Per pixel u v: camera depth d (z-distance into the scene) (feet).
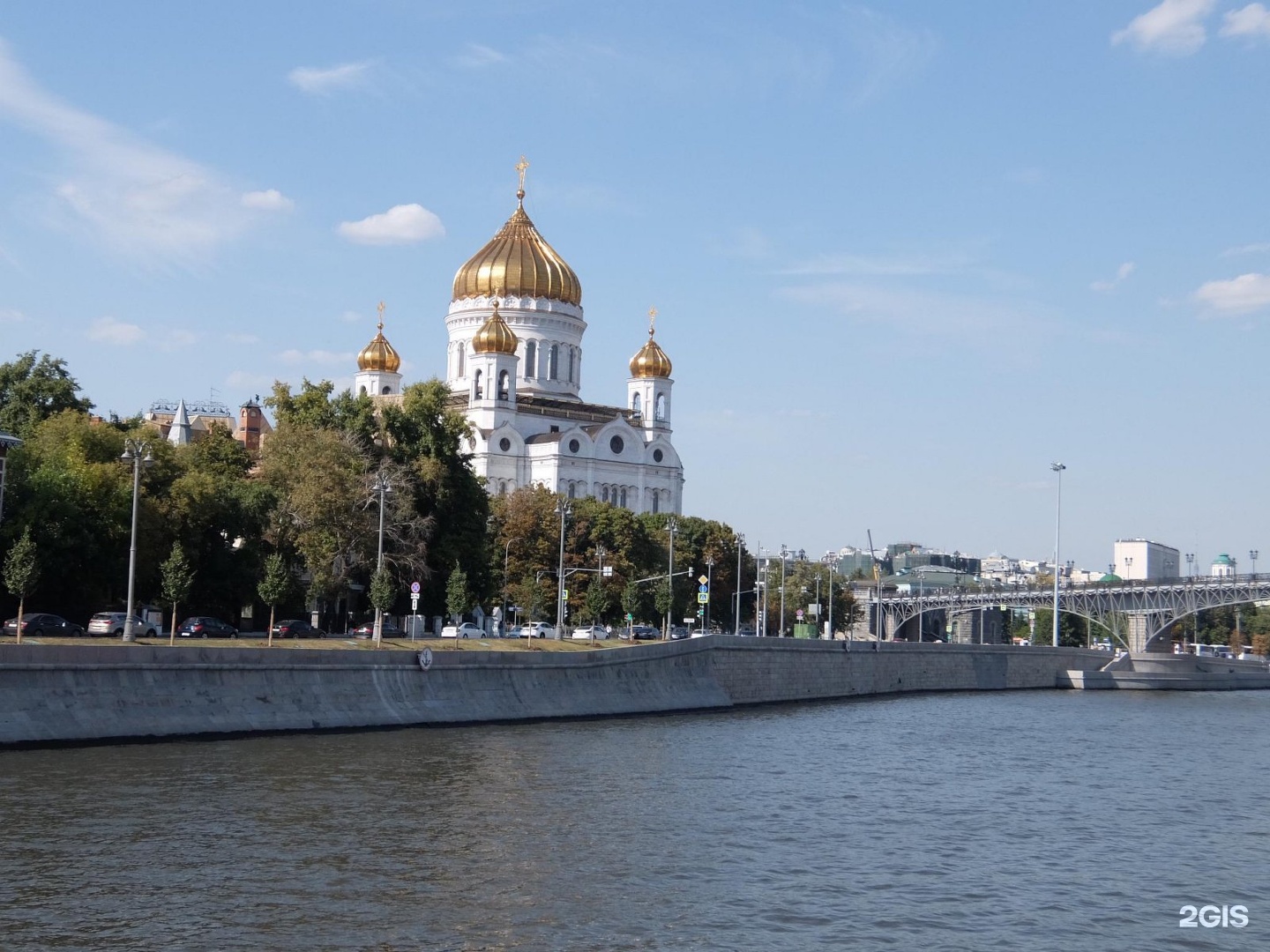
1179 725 431.02
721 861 177.06
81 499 355.77
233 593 393.50
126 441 346.54
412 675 307.17
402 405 440.45
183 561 321.32
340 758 242.58
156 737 245.45
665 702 395.34
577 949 136.36
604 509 597.93
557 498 578.25
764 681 460.14
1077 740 362.33
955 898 164.25
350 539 399.03
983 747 334.65
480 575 434.71
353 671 292.40
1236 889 177.47
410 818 193.16
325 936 136.56
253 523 396.57
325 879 157.58
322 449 398.62
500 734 298.35
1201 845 206.90
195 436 495.41
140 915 140.26
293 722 273.13
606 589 565.53
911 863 182.60
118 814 183.73
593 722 346.33
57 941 131.13
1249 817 235.81
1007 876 177.68
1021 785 263.70
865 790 246.06
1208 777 289.74
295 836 177.68
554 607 556.92
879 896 163.43
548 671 348.38
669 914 150.10
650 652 392.68
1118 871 184.85
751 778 252.62
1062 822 221.46
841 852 187.52
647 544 612.70
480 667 326.24
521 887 158.51
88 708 237.86
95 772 211.00
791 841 193.16
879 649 537.24
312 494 388.78
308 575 444.96
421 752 257.75
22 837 168.76
